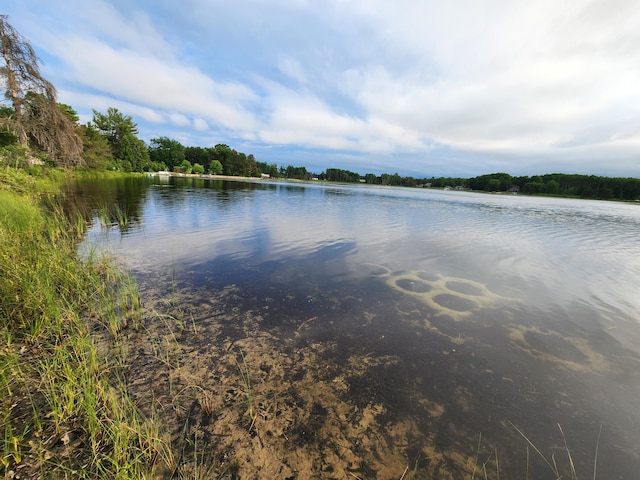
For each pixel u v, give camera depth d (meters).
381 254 7.35
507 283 5.61
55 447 1.90
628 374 3.01
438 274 5.99
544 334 3.76
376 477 1.87
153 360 2.86
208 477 1.80
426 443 2.13
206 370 2.77
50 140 19.94
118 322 3.47
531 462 2.01
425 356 3.20
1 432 1.94
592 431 2.29
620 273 6.48
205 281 5.05
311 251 7.36
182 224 10.03
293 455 1.98
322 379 2.76
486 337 3.65
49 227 6.69
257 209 15.21
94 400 2.22
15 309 3.27
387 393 2.62
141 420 2.15
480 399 2.60
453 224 13.09
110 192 18.42
